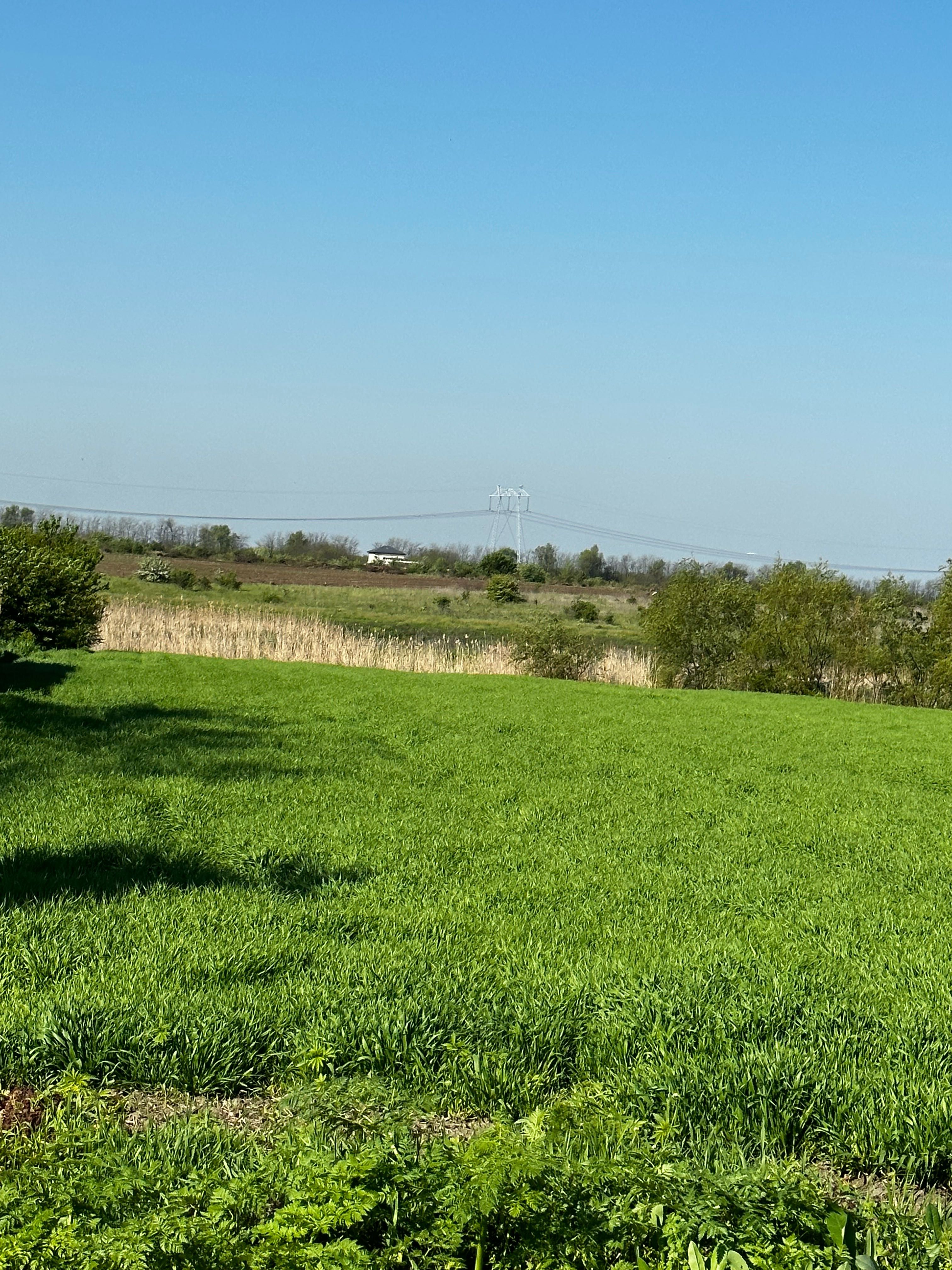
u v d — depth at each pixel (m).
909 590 34.00
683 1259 3.29
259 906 7.70
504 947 7.07
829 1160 4.55
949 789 14.48
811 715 23.61
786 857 10.26
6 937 6.67
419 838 10.27
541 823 11.17
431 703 21.89
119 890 7.98
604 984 6.29
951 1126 4.57
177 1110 4.74
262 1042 5.24
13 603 30.34
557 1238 3.29
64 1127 3.88
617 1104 4.32
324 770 13.53
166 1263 3.02
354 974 6.34
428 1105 4.00
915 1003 6.23
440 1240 3.21
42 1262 2.99
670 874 9.42
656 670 36.25
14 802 10.61
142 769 12.80
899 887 9.27
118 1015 5.36
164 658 29.72
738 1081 4.88
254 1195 3.37
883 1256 3.47
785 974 6.68
